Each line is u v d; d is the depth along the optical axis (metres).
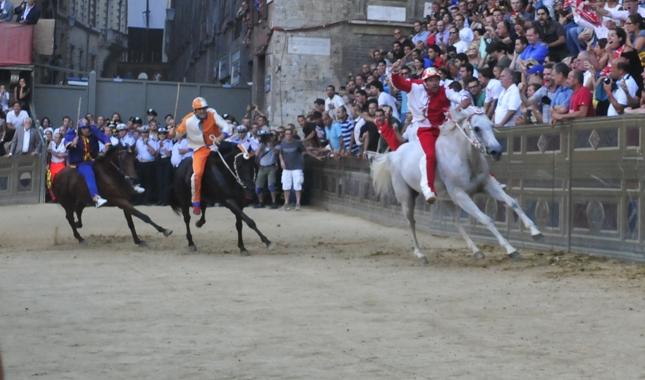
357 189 21.44
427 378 6.49
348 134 22.55
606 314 8.76
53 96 30.81
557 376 6.49
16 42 30.00
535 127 14.09
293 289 10.60
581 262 12.42
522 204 14.46
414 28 27.64
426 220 17.62
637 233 12.08
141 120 28.58
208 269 12.50
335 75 29.41
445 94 12.83
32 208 23.94
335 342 7.70
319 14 29.28
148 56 70.12
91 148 15.92
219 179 14.55
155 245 15.91
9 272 12.33
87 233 18.08
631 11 15.53
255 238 17.06
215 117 14.69
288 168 23.66
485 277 11.36
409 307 9.32
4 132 26.16
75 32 46.06
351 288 10.63
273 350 7.42
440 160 12.73
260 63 31.33
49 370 6.85
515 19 18.52
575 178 13.22
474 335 7.92
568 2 17.91
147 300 9.91
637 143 12.04
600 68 14.54
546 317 8.67
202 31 46.28
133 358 7.21
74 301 9.89
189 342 7.76
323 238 17.02
